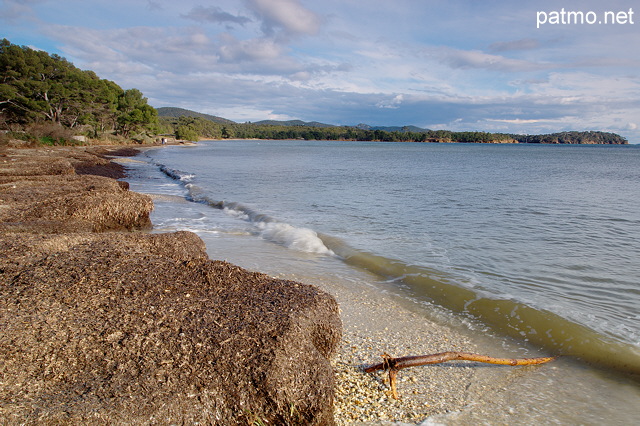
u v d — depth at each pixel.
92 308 4.45
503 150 123.44
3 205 11.39
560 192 22.92
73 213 11.00
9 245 6.14
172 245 7.74
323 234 12.28
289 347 3.92
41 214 10.67
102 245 6.53
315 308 4.67
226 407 3.49
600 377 4.98
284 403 3.59
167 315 4.36
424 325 6.41
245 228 13.44
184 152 74.38
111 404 3.25
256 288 5.16
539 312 6.68
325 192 22.61
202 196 20.42
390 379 4.39
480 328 6.35
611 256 10.14
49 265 5.44
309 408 3.64
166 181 28.28
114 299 4.66
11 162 22.91
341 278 8.62
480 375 4.98
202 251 8.10
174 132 148.25
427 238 11.94
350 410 4.12
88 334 3.99
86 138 66.31
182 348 3.85
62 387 3.41
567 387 4.75
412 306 7.19
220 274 5.45
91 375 3.55
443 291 7.77
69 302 4.53
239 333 4.06
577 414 4.23
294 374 3.74
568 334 5.96
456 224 13.99
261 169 39.22
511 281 8.30
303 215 15.54
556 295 7.55
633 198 20.50
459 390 4.61
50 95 62.50
